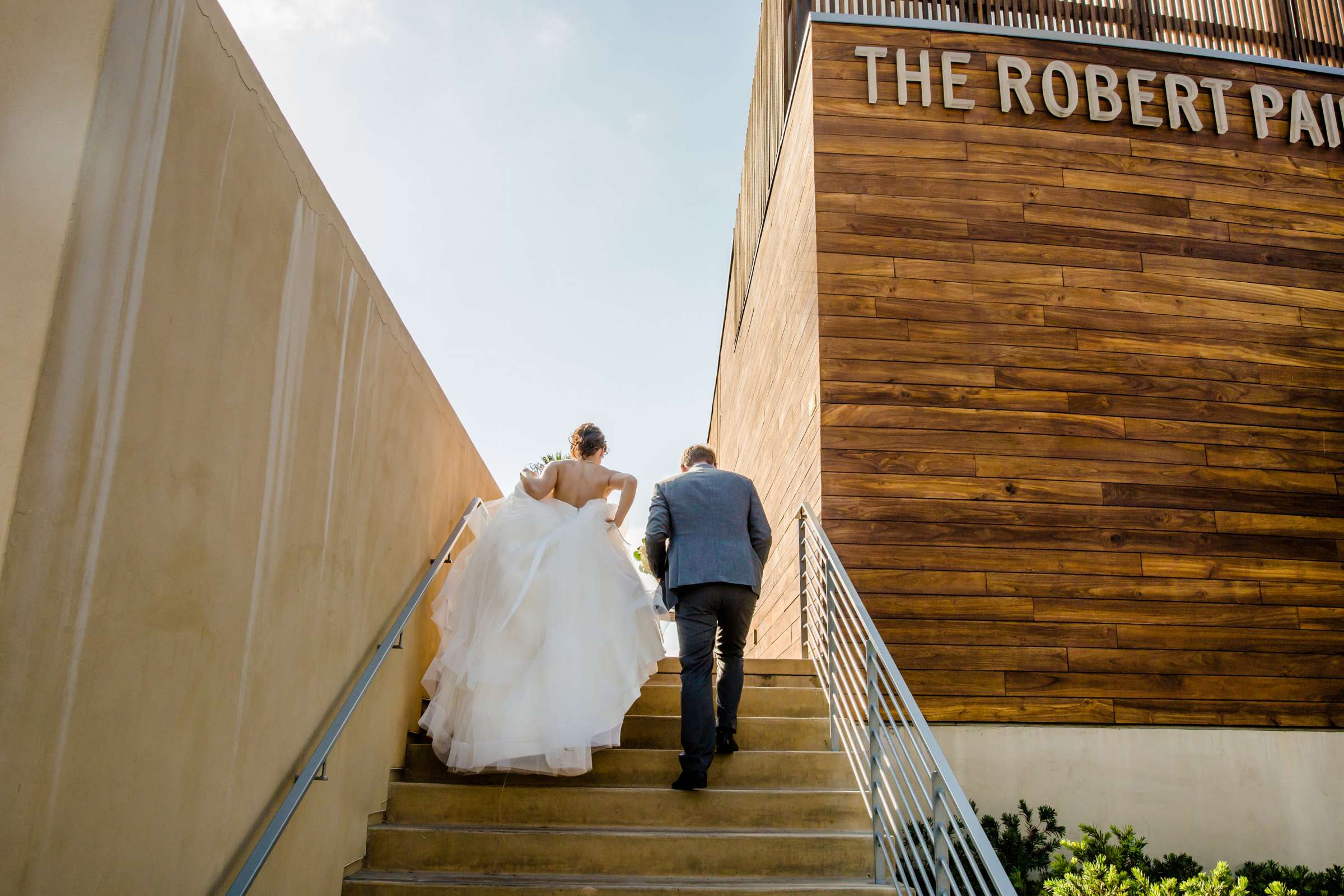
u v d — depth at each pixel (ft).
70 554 5.22
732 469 35.91
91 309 5.39
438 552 14.02
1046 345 17.24
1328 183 18.90
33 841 4.93
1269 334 17.89
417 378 12.70
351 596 9.99
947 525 16.25
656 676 15.43
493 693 11.46
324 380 9.05
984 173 17.99
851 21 18.54
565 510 13.16
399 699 12.12
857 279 17.24
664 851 10.88
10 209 5.18
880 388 16.76
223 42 6.88
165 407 6.15
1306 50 20.20
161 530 6.11
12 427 4.88
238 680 7.29
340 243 9.49
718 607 12.25
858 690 12.98
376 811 11.16
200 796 6.72
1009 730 15.28
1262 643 16.29
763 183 26.89
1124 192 18.20
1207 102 19.07
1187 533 16.67
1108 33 19.58
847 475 16.35
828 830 11.69
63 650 5.16
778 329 22.99
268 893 7.85
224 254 6.91
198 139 6.52
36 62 5.40
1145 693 15.80
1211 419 17.26
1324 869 15.20
